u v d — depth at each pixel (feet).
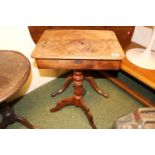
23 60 3.01
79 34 3.40
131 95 5.00
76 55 2.71
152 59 4.43
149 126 3.03
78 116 4.47
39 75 5.06
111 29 4.10
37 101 4.87
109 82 5.57
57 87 5.34
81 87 3.98
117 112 4.59
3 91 2.39
